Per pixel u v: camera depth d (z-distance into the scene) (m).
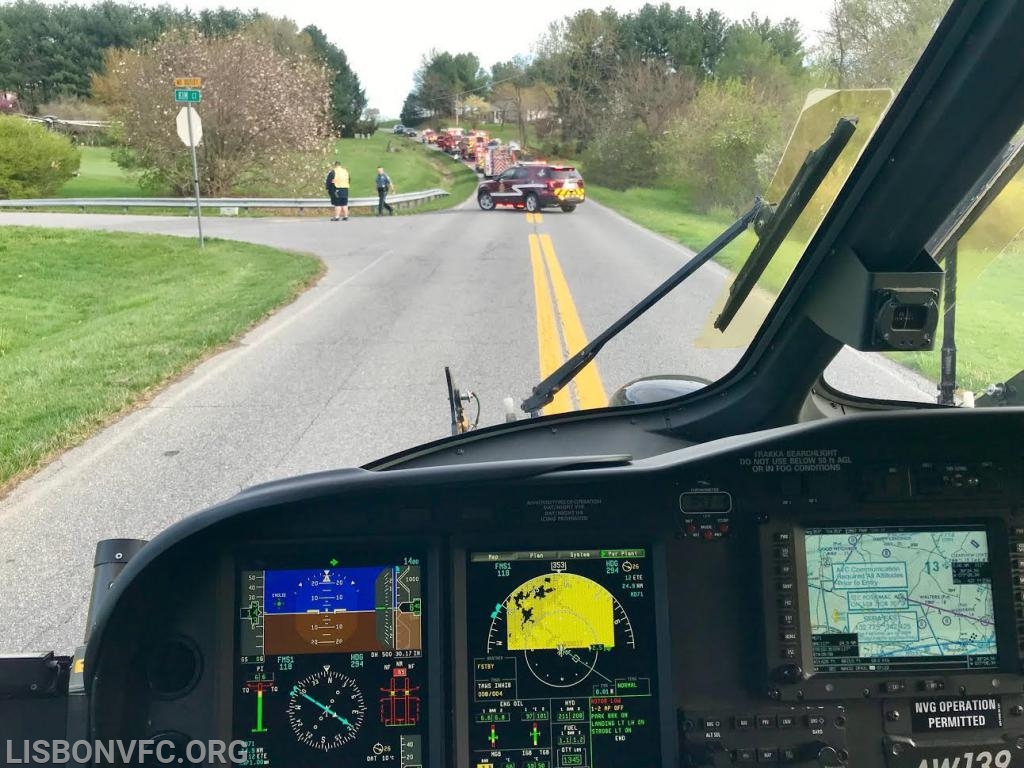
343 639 2.45
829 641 2.49
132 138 43.19
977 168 2.07
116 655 2.33
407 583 2.47
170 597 2.42
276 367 10.73
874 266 2.29
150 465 7.44
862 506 2.52
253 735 2.42
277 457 7.50
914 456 2.52
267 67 43.94
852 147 2.12
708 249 2.75
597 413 3.20
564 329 12.38
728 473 2.53
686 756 2.44
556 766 2.44
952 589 2.52
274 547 2.44
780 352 2.83
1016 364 6.06
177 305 15.55
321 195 46.81
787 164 2.28
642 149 57.47
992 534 2.53
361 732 2.43
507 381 9.66
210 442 7.98
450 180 76.69
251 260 21.47
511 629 2.47
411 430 8.09
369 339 12.15
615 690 2.46
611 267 18.89
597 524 2.52
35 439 8.14
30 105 94.44
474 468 2.35
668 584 2.52
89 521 6.34
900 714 2.48
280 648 2.44
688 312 12.82
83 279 20.61
